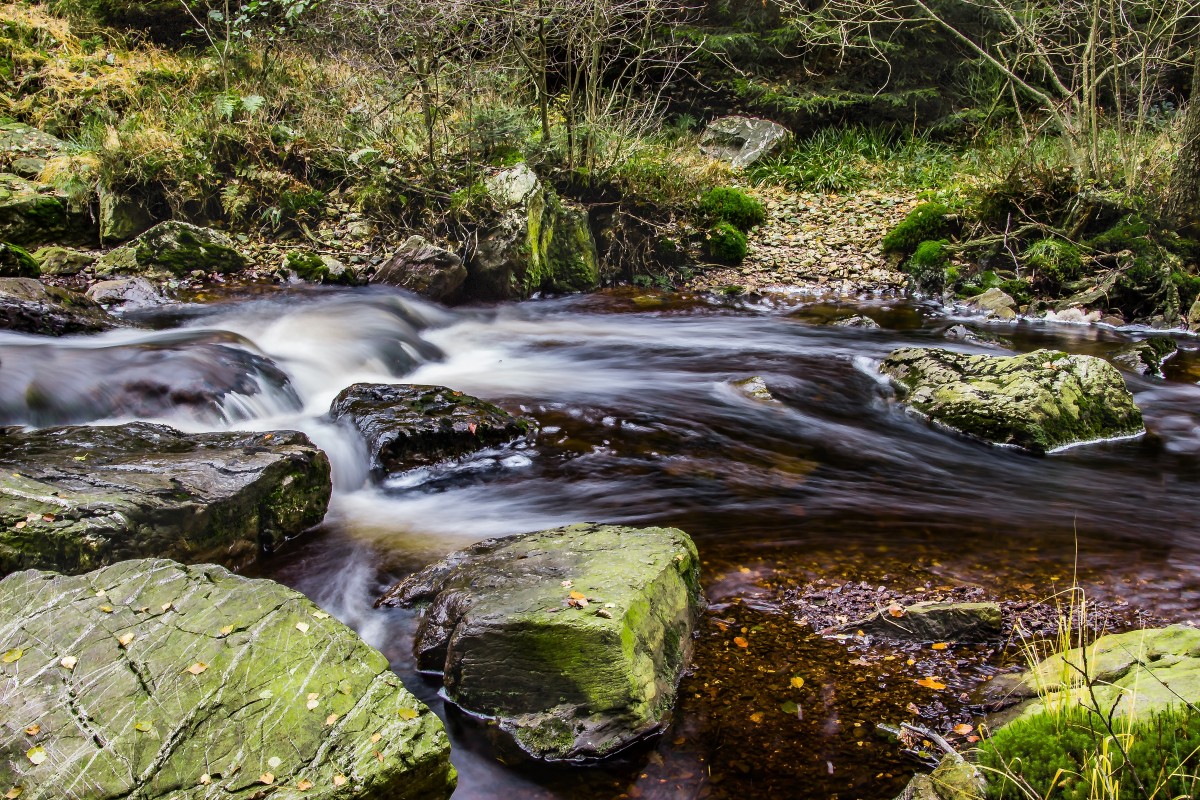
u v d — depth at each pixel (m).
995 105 13.23
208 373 5.68
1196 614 3.71
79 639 2.76
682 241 10.79
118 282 7.94
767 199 12.27
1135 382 7.44
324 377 6.54
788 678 3.25
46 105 10.32
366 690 2.66
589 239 10.27
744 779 2.75
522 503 4.78
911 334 8.80
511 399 6.40
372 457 5.08
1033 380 6.07
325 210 9.59
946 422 6.14
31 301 6.35
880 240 11.30
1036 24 12.19
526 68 10.64
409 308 8.35
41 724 2.45
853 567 4.10
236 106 9.85
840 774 2.76
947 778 2.37
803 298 10.14
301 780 2.38
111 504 3.61
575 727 2.88
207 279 8.57
